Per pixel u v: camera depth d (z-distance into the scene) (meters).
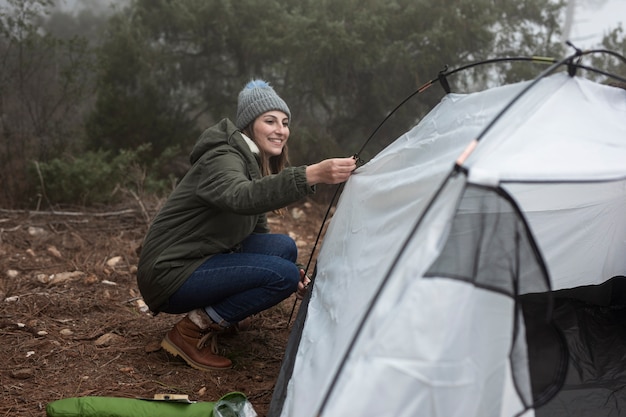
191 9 6.36
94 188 5.55
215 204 2.57
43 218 5.08
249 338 3.27
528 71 6.35
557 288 3.21
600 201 2.94
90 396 2.43
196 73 6.56
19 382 2.64
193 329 2.85
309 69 6.00
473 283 1.69
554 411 2.41
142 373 2.78
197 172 2.71
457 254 1.72
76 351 2.97
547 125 1.98
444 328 1.66
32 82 5.97
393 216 2.21
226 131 2.75
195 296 2.74
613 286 3.24
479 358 1.71
